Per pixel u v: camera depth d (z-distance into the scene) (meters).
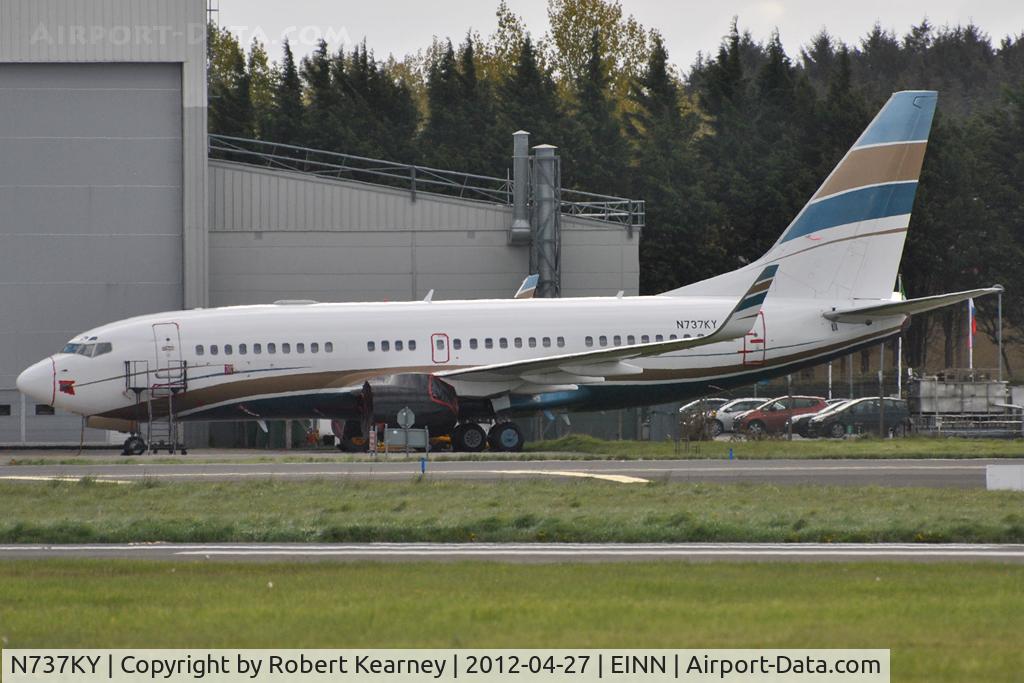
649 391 171.88
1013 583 59.66
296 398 167.12
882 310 167.88
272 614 52.44
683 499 98.00
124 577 63.88
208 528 85.00
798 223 174.62
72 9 195.50
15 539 83.38
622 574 63.50
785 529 82.31
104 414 166.75
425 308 170.62
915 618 50.78
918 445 172.12
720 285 176.75
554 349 169.62
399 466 133.75
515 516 88.25
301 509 95.19
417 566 67.44
